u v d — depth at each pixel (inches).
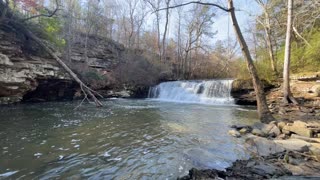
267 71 641.6
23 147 224.2
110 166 180.7
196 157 200.4
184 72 1304.1
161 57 1256.8
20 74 537.3
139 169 175.5
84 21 1030.4
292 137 268.1
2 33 500.7
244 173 166.6
